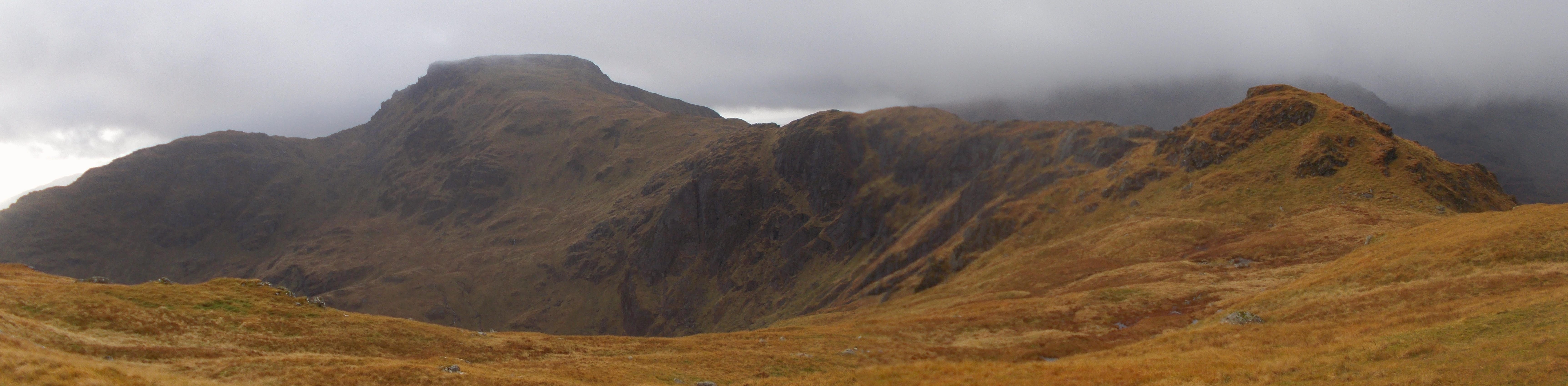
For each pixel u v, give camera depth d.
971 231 180.75
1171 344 48.41
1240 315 54.00
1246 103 161.75
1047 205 173.38
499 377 45.16
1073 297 89.69
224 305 60.72
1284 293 60.97
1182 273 96.12
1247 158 142.12
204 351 49.22
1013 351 67.56
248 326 57.09
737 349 68.12
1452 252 55.28
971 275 149.50
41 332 44.25
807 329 87.12
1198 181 141.62
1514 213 66.00
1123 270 107.06
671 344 70.00
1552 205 65.94
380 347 58.09
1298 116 145.62
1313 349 35.84
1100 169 186.38
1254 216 118.25
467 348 61.00
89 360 38.72
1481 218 67.69
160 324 53.19
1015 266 138.50
